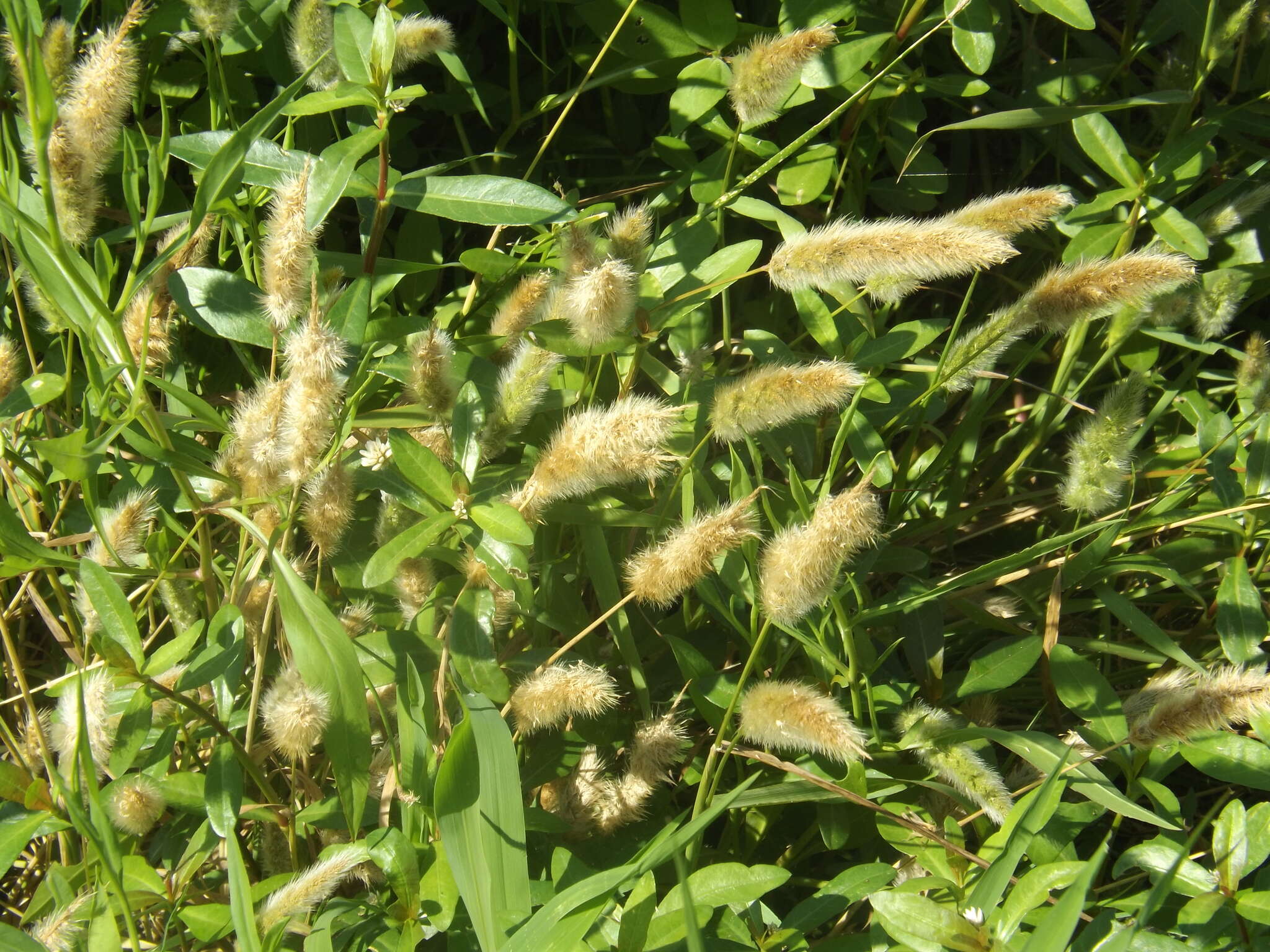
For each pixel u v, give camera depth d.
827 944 0.49
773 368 0.51
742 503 0.48
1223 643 0.56
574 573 0.59
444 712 0.51
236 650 0.48
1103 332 0.68
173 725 0.50
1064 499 0.59
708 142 0.69
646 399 0.48
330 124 0.65
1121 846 0.59
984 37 0.63
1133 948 0.46
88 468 0.48
